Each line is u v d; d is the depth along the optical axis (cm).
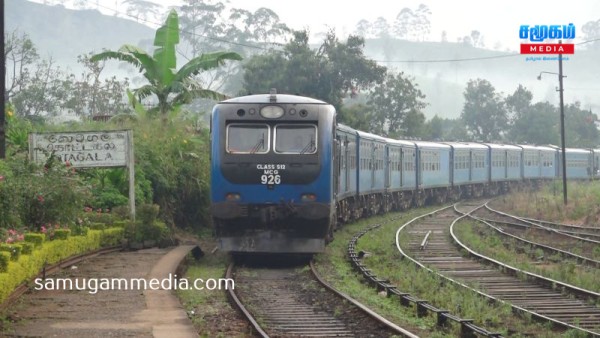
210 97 3562
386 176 4228
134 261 2116
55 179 2089
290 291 1856
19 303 1503
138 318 1387
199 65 3478
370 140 3725
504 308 1628
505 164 6969
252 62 6397
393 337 1309
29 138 2538
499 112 10831
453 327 1444
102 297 1595
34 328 1296
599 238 3291
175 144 3228
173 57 3494
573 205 4741
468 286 1902
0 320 1331
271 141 2261
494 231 3472
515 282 2062
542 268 2303
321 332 1384
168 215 2997
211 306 1595
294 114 2269
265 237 2281
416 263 2303
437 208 5291
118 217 2484
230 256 2491
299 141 2262
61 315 1409
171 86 3500
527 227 3675
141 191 2789
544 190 6312
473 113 10912
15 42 6738
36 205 2020
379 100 8412
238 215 2248
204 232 3191
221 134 2273
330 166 2267
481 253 2692
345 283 1958
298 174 2245
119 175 2712
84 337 1231
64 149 2544
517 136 10638
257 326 1345
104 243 2284
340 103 6350
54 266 1867
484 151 6538
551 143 10525
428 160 5291
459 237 3138
